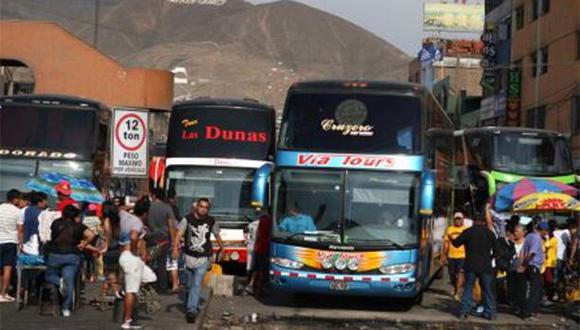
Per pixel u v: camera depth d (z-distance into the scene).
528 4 48.50
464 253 17.91
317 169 17.00
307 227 16.86
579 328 16.38
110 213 16.88
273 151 22.45
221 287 19.44
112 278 15.60
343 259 16.66
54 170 22.38
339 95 17.28
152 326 13.72
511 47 51.88
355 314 17.06
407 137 17.00
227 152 22.22
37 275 15.02
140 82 52.72
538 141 27.78
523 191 20.36
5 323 13.27
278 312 17.11
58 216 15.16
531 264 17.09
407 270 16.62
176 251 14.62
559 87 42.78
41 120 22.72
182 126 22.44
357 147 16.97
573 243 18.97
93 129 22.80
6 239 14.98
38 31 52.00
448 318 16.81
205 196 22.06
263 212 19.19
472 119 62.12
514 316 17.56
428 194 16.64
